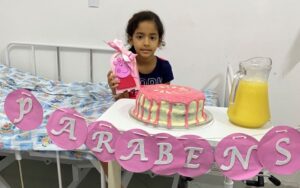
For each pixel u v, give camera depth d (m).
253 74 0.86
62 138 0.86
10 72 2.06
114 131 0.82
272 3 1.80
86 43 2.11
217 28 1.90
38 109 0.89
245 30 1.87
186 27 1.94
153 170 0.82
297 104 1.92
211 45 1.94
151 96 0.85
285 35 1.83
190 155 0.79
